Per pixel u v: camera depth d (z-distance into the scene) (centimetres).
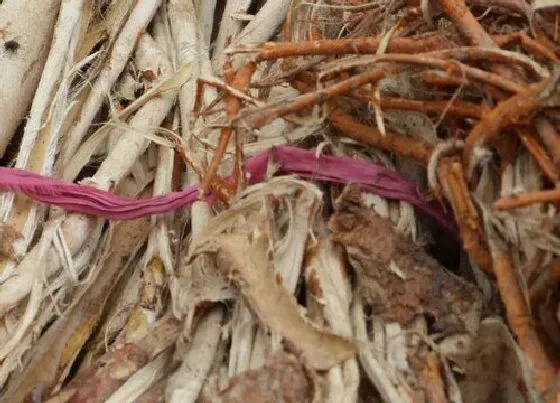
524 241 48
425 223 55
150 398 51
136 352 52
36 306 54
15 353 53
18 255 55
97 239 57
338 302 51
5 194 55
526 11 51
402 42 51
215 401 49
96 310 56
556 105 47
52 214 56
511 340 50
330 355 49
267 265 51
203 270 53
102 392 51
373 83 51
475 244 50
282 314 50
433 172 50
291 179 53
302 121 54
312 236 53
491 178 51
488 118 48
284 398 48
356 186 54
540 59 50
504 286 48
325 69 53
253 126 52
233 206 53
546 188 49
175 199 56
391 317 51
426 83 51
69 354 55
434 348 51
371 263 52
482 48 49
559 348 49
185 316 53
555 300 49
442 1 51
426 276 52
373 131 54
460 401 50
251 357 51
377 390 49
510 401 51
